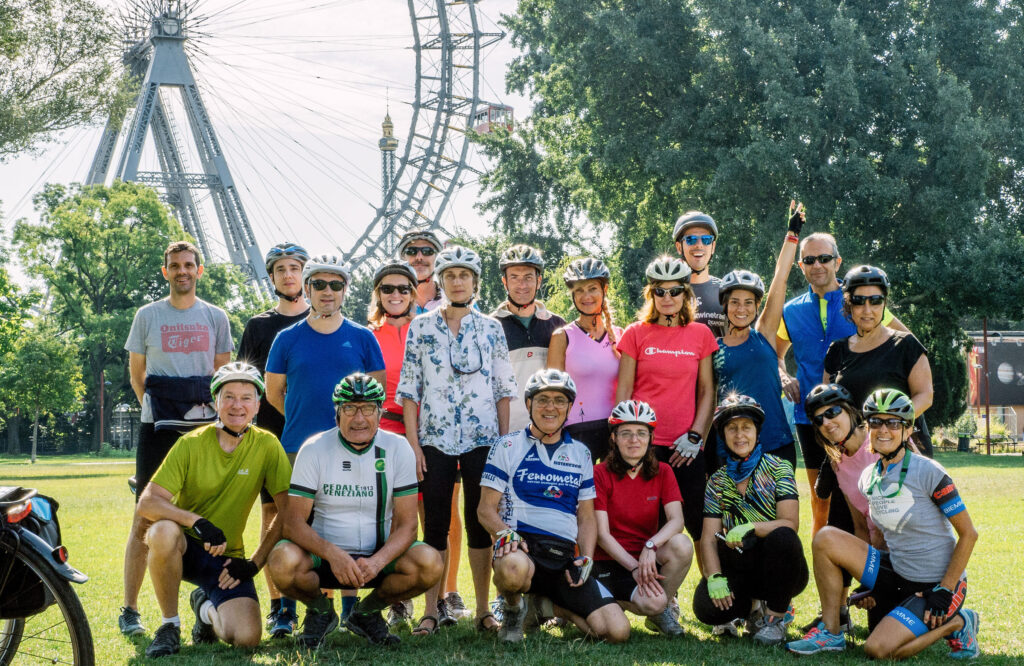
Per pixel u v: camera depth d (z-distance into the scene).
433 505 5.88
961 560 5.01
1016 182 34.16
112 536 10.38
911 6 34.22
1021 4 34.41
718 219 32.28
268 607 6.66
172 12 70.88
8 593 4.20
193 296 6.73
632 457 5.73
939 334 34.62
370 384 5.40
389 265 6.68
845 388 6.05
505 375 6.10
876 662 4.95
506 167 43.66
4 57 28.92
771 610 5.49
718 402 6.27
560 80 34.34
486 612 5.89
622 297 37.50
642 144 32.22
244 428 5.58
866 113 30.78
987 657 5.03
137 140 69.19
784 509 5.54
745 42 31.23
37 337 46.88
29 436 69.81
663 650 5.23
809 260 6.87
